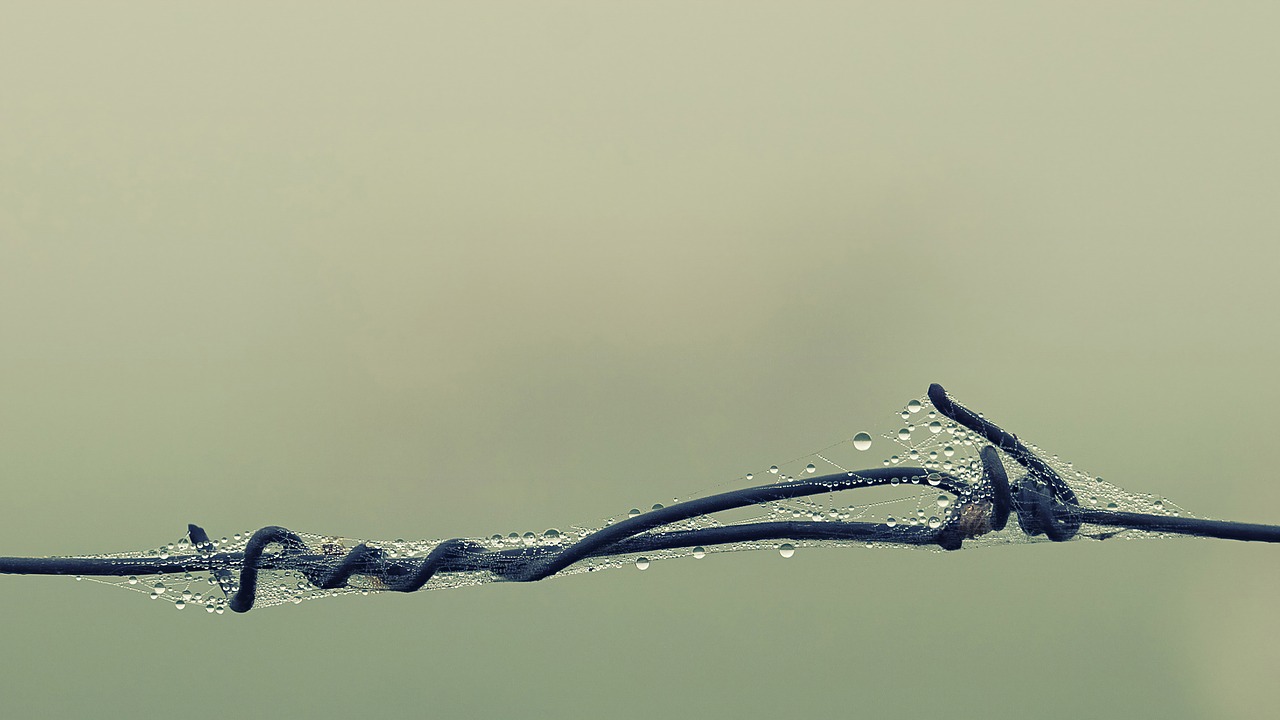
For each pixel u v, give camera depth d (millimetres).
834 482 757
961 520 757
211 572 764
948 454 777
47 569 761
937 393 759
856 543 761
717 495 759
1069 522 757
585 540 760
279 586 776
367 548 764
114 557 767
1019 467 759
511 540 767
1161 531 756
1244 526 754
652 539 759
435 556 762
